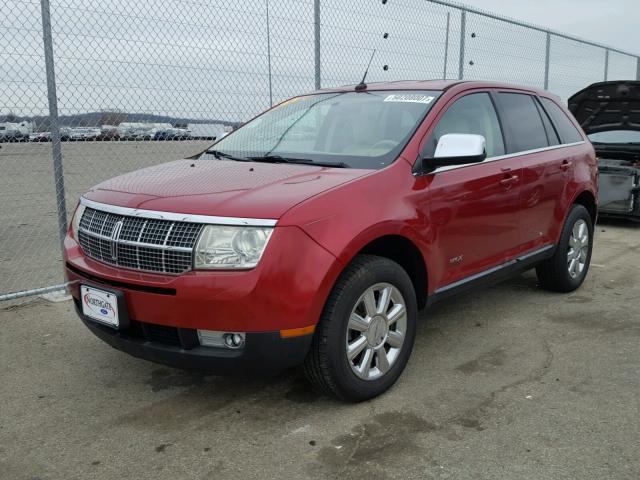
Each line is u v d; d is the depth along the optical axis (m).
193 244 2.94
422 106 4.03
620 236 8.35
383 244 3.55
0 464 2.85
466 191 3.90
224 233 2.91
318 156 3.87
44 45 4.79
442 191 3.71
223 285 2.86
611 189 8.65
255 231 2.90
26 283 5.65
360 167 3.59
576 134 5.62
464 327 4.64
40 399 3.49
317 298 2.97
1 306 5.02
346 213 3.12
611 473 2.71
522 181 4.50
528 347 4.22
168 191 3.29
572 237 5.40
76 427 3.18
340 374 3.17
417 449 2.92
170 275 2.98
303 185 3.23
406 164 3.59
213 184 3.34
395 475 2.71
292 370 3.88
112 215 3.27
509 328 4.61
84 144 5.44
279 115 4.64
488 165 4.20
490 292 5.57
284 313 2.90
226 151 4.28
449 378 3.72
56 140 4.99
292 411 3.32
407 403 3.39
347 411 3.30
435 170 3.73
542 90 5.47
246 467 2.80
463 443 2.96
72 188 9.95
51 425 3.21
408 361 3.98
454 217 3.81
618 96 8.84
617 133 9.19
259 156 4.04
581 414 3.25
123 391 3.60
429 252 3.62
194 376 3.79
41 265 6.30
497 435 3.04
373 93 4.42
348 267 3.21
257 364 2.95
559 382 3.65
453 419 3.21
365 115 4.13
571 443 2.96
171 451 2.95
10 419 3.27
